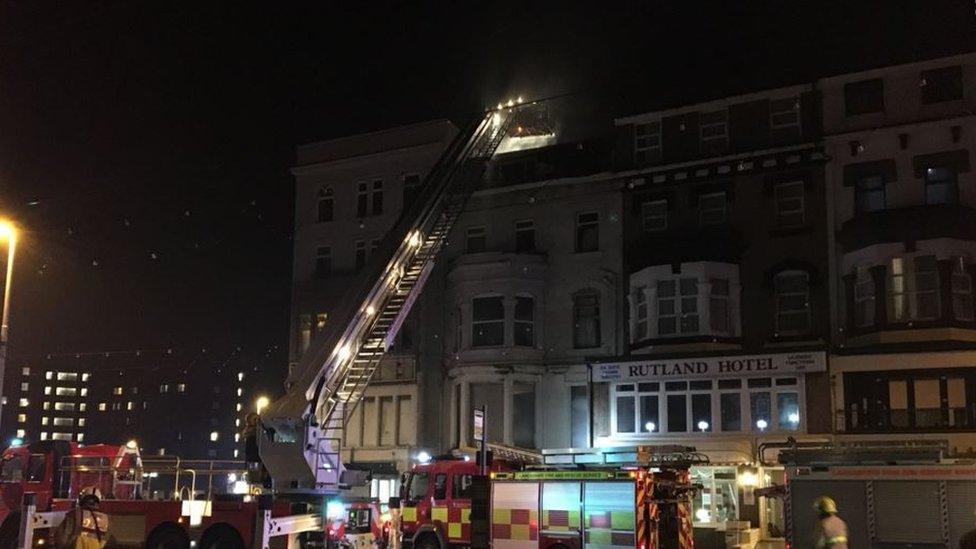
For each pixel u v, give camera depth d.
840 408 27.69
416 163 37.03
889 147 28.94
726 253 30.28
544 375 32.81
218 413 122.56
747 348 29.48
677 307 30.25
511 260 33.34
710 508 25.94
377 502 21.39
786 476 15.84
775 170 30.48
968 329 26.73
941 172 28.20
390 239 26.27
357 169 38.34
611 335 31.97
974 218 27.28
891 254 27.72
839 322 28.75
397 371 35.19
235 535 17.81
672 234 31.58
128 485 22.38
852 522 15.13
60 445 21.75
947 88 28.66
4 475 21.55
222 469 23.20
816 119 30.27
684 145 32.41
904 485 14.90
